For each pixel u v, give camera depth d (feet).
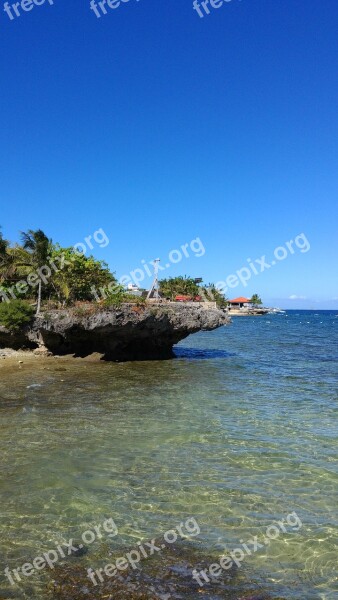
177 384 93.40
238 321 515.50
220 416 65.82
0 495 36.65
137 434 55.26
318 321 556.92
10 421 59.72
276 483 40.47
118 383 92.99
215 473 42.63
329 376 107.55
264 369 119.24
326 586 25.93
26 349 133.59
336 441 53.67
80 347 132.77
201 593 24.91
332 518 34.06
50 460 44.88
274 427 59.98
